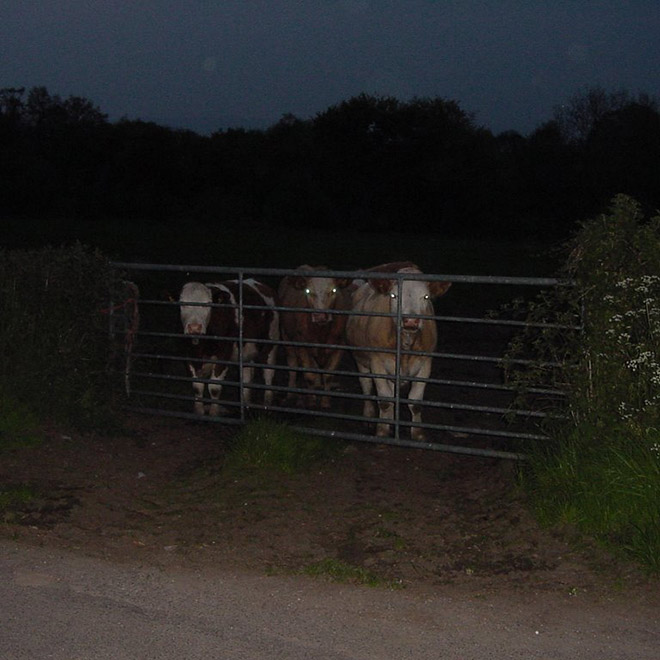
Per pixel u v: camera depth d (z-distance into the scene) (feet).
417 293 25.54
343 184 172.86
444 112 176.96
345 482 23.09
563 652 13.38
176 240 119.34
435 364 41.88
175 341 36.27
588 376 20.43
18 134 184.75
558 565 17.06
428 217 170.30
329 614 14.78
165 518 20.25
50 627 13.96
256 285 33.06
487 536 18.90
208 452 25.82
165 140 176.45
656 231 20.12
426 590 16.06
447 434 28.22
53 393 26.61
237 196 176.65
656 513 17.42
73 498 20.90
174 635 13.78
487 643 13.67
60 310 27.66
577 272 20.93
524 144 178.40
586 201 159.02
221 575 16.71
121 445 25.95
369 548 18.43
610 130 162.50
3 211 157.89
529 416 23.27
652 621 14.57
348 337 30.53
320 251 112.16
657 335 19.27
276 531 19.43
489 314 23.08
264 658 13.03
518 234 160.66
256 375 37.99
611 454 19.07
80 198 163.22
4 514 19.60
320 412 26.25
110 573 16.56
